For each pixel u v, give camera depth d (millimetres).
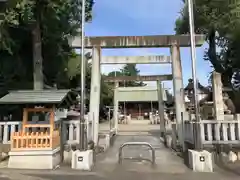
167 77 21516
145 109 48375
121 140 19000
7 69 14188
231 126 10344
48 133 9094
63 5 11523
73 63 17500
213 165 9438
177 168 9125
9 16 10781
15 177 7656
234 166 9227
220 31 15938
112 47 13078
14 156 8867
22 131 9156
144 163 10070
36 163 8820
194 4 16375
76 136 10617
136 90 34156
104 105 37938
